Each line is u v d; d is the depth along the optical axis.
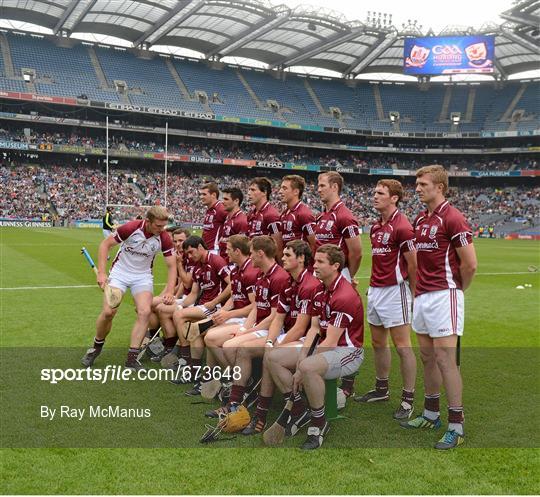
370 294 5.78
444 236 4.83
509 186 60.75
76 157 51.44
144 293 6.95
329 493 3.72
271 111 57.22
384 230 5.65
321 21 45.09
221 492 3.71
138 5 41.06
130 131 52.44
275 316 5.66
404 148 60.00
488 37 50.19
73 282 13.91
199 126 55.62
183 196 52.03
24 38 50.81
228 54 54.34
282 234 7.12
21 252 21.80
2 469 3.99
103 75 51.69
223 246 8.16
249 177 58.78
